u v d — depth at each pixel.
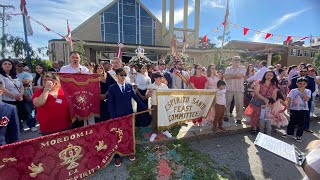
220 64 10.58
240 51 17.14
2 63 3.96
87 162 2.65
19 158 2.03
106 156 2.90
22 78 4.55
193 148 3.98
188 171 3.15
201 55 19.98
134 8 19.47
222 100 4.46
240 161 3.58
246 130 4.89
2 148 1.91
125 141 3.18
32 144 2.12
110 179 2.89
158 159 3.43
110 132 2.92
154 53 20.56
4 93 3.86
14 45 13.95
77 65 3.79
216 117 4.50
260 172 3.27
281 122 4.80
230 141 4.39
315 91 6.05
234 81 5.09
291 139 4.65
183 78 5.43
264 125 4.50
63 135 2.36
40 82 4.98
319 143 1.27
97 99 3.66
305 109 4.40
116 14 18.92
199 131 4.52
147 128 4.59
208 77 5.23
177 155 3.59
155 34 20.62
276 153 1.54
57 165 2.34
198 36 20.55
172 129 4.61
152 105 3.96
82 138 2.56
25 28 8.93
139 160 3.38
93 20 18.36
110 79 3.99
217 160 3.58
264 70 5.89
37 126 4.83
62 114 2.90
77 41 14.99
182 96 4.24
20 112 4.31
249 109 4.82
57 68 6.88
